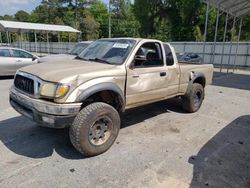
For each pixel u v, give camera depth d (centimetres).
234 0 1296
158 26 4669
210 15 3831
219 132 464
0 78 1067
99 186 279
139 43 412
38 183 281
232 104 704
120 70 371
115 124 367
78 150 335
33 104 317
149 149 378
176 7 4456
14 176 295
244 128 492
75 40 5362
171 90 497
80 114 326
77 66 365
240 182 296
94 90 329
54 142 393
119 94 369
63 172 306
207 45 2142
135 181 291
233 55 2006
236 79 1303
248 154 373
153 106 635
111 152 363
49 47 3741
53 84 307
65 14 6231
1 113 540
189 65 560
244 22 3653
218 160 351
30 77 336
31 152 358
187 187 283
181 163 338
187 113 586
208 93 876
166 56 479
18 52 1071
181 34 4338
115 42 444
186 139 424
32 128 450
